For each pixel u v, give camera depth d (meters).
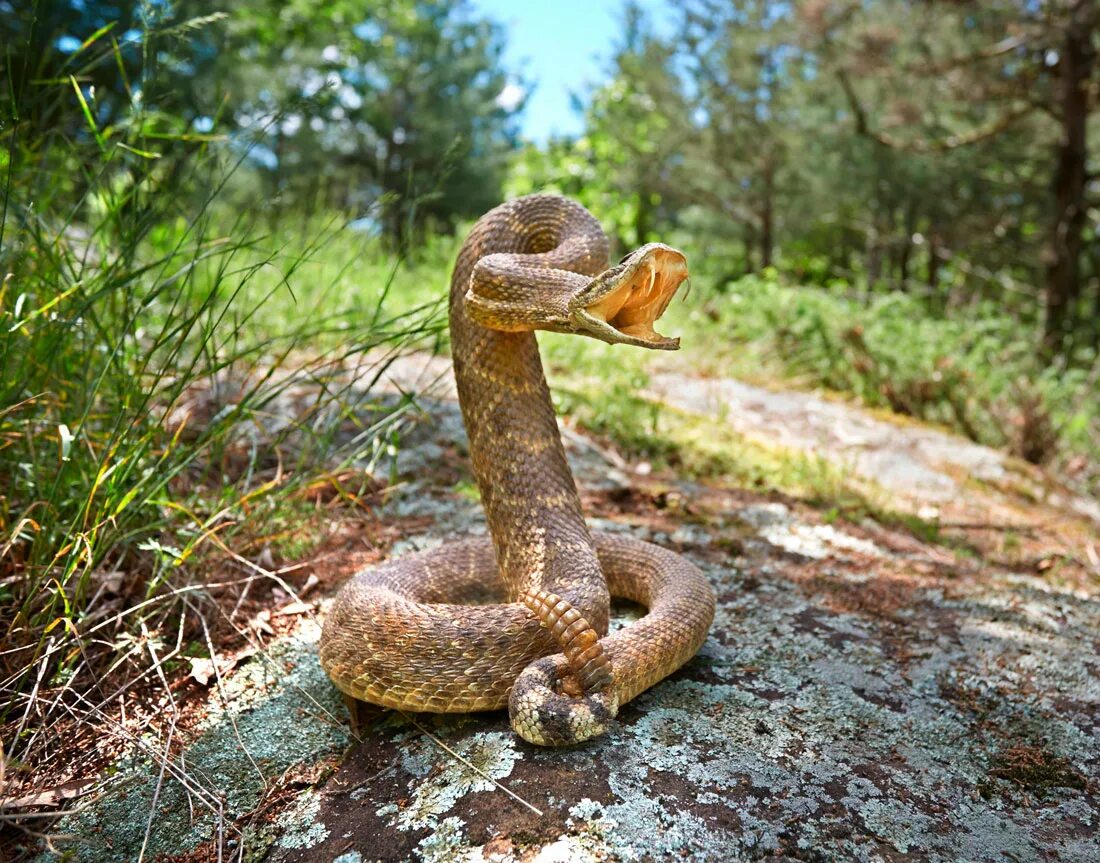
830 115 3.19
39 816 0.39
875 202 3.49
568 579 0.46
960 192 3.27
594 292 0.39
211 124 0.70
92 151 0.75
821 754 0.42
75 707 0.46
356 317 1.01
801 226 4.36
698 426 1.06
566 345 1.19
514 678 0.43
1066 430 1.30
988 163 3.02
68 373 0.63
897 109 2.58
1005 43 2.48
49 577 0.50
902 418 1.24
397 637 0.44
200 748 0.44
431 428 0.88
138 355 0.68
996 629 0.57
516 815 0.37
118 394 0.59
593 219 0.51
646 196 4.35
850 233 4.78
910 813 0.38
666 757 0.40
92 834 0.38
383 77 4.88
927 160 3.01
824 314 1.41
